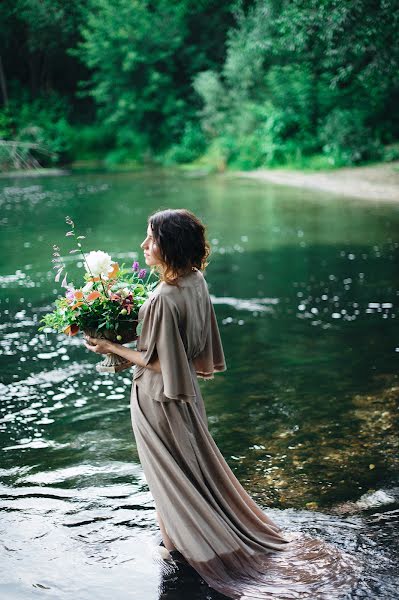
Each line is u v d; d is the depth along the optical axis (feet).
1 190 63.87
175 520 9.01
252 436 14.14
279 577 9.00
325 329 21.93
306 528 10.39
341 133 73.26
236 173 77.71
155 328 8.74
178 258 8.77
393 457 12.91
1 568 9.41
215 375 18.02
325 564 9.32
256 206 51.19
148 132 97.60
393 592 8.71
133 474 12.48
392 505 11.12
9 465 12.94
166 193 60.34
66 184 68.80
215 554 8.98
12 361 19.45
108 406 16.07
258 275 30.04
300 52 64.23
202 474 9.33
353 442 13.65
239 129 83.76
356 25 53.93
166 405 9.02
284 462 12.89
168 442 9.14
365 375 17.58
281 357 19.31
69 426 14.88
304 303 25.26
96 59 94.68
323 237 38.40
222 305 25.36
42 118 95.81
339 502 11.30
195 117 96.07
